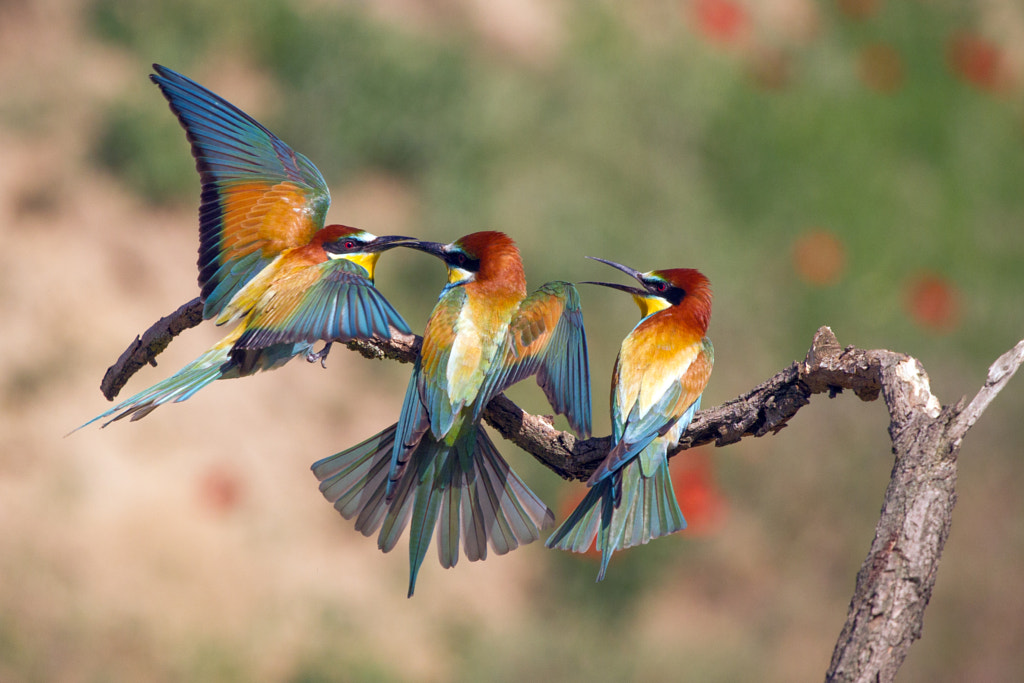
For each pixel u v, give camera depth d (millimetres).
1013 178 19672
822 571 13367
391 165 15258
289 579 12000
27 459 11930
